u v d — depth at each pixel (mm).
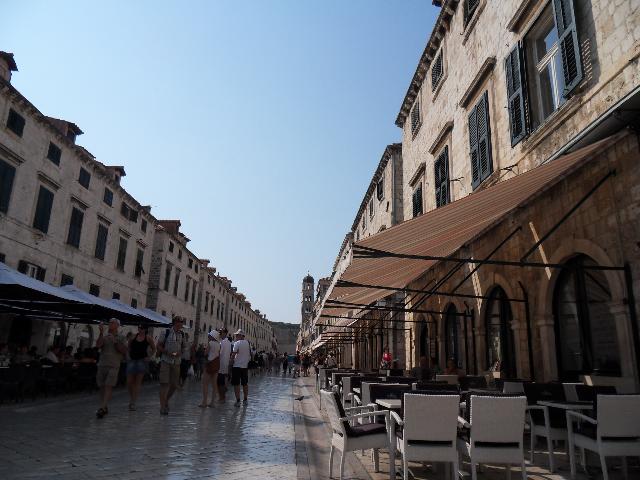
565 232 9086
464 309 14242
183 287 42656
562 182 9242
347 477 5445
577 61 8367
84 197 24828
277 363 44438
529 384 6512
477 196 7180
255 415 10352
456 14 15617
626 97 6441
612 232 7742
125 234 30094
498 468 5969
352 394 9141
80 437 6887
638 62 7125
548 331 9555
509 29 11227
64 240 23016
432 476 5574
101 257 26875
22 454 5633
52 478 4676
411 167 20969
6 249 18906
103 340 9336
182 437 7223
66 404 11352
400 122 23016
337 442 5391
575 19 8508
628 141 7395
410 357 19984
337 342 42156
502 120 11789
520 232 10891
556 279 9539
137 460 5570
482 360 12797
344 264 10984
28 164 20094
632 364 7172
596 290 8359
